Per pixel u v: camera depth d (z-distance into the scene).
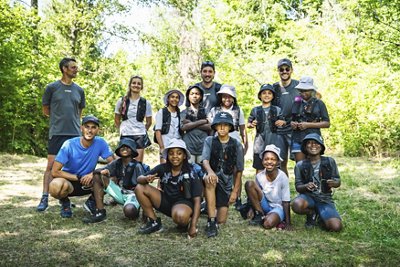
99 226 4.64
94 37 13.58
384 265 3.62
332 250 3.95
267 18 17.45
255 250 3.93
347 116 10.45
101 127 12.28
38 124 10.73
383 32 11.49
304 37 14.03
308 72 12.05
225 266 3.55
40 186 6.74
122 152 5.00
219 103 5.59
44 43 11.37
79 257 3.73
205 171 4.56
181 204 4.30
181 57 15.59
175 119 5.60
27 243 4.06
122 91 13.79
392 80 10.23
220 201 4.77
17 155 9.88
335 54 11.38
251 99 12.64
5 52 9.88
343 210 5.33
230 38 17.06
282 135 5.57
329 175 4.67
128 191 5.04
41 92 10.47
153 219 4.43
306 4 18.02
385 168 8.49
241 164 4.77
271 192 4.76
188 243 4.11
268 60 13.68
